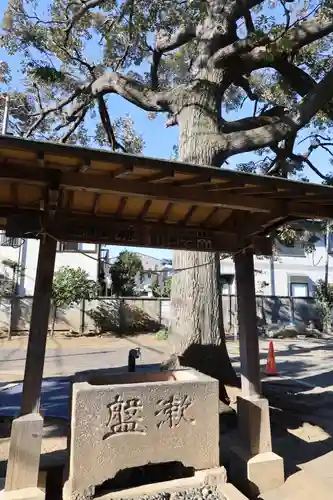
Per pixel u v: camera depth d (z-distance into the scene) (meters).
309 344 13.56
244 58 6.92
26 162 2.47
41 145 2.12
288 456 3.77
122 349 11.79
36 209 3.15
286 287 19.28
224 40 6.94
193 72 7.01
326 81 6.52
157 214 3.63
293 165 8.68
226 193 3.07
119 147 10.09
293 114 6.55
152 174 2.64
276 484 3.14
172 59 9.20
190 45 8.23
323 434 4.47
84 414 2.72
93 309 15.42
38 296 2.99
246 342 3.49
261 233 3.68
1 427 4.56
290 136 7.48
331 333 16.73
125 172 2.50
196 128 6.40
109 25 7.98
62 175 2.63
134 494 2.78
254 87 9.44
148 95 7.30
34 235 3.05
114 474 2.74
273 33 6.54
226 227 3.88
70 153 2.20
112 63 8.94
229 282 18.25
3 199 3.05
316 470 3.42
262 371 8.53
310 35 6.68
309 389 6.78
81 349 11.74
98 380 3.26
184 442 2.93
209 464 2.98
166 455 2.88
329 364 9.52
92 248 16.67
